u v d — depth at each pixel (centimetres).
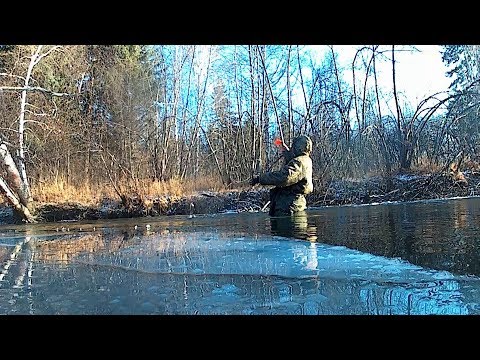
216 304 177
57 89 1820
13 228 771
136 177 1642
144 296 194
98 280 232
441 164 1441
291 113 1839
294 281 203
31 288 221
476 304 158
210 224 551
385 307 160
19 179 1262
